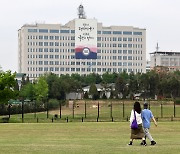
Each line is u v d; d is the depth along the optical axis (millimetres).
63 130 59562
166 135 50812
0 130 59688
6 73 107812
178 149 32156
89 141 40938
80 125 69750
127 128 62719
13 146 35219
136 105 35312
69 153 30125
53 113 131875
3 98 105875
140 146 34625
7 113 124875
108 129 61031
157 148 32844
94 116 113625
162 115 112562
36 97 191750
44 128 63188
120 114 125125
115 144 36906
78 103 170000
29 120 95750
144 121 35656
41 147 34250
